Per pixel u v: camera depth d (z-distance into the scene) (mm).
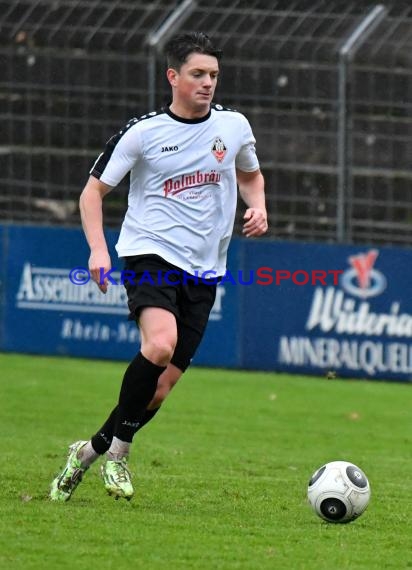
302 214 50562
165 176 21906
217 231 22328
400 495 26078
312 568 18328
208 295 22453
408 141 49562
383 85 49375
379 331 49156
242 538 20203
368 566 18656
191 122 21891
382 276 49000
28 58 52250
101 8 51969
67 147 52312
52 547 18922
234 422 38000
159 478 26859
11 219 53656
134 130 21812
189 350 22406
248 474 28188
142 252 21875
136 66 51094
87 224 21875
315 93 49875
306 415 40031
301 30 50094
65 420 36875
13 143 52844
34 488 24531
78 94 51875
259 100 50469
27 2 52656
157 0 53250
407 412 41375
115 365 50656
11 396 41562
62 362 51000
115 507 22469
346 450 33469
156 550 18984
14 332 53406
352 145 49688
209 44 21625
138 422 21609
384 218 49969
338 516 21609
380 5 50375
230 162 22250
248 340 50812
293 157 50344
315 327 49906
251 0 51250
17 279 53188
